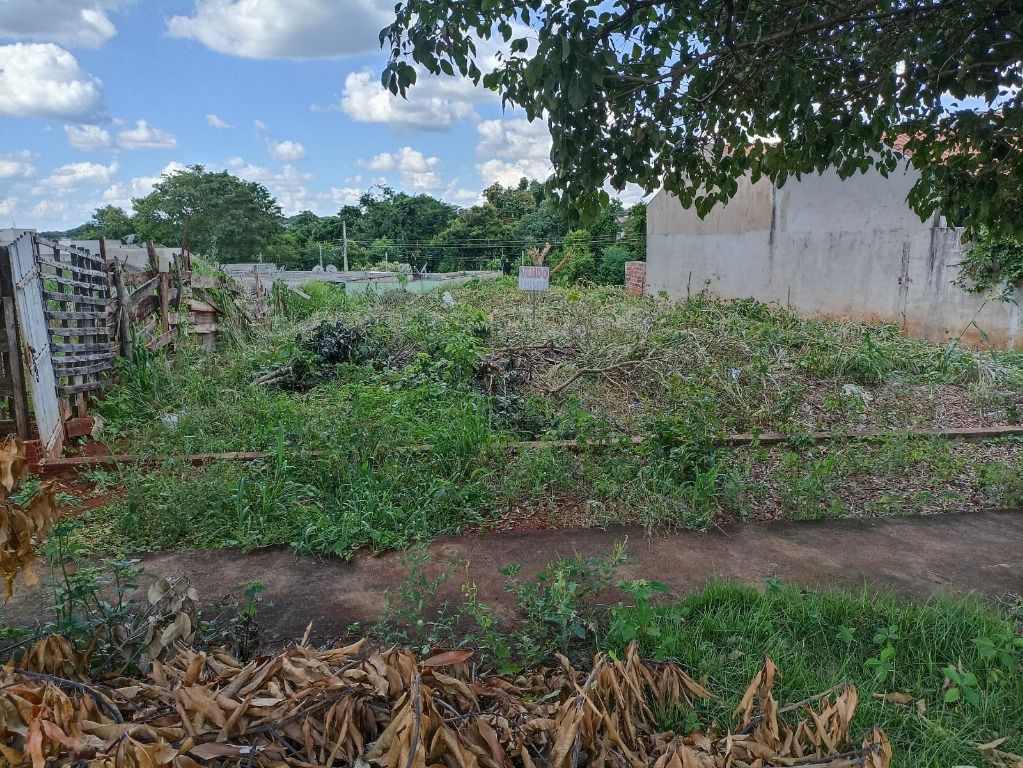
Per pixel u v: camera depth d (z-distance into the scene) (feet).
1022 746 7.43
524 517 14.60
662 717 7.60
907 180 38.78
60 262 19.98
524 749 5.94
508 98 10.66
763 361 26.00
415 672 6.07
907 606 10.27
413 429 18.62
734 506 14.92
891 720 7.79
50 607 10.32
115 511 14.14
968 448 19.62
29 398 19.77
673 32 11.32
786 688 8.27
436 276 103.19
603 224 104.22
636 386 24.82
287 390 25.49
